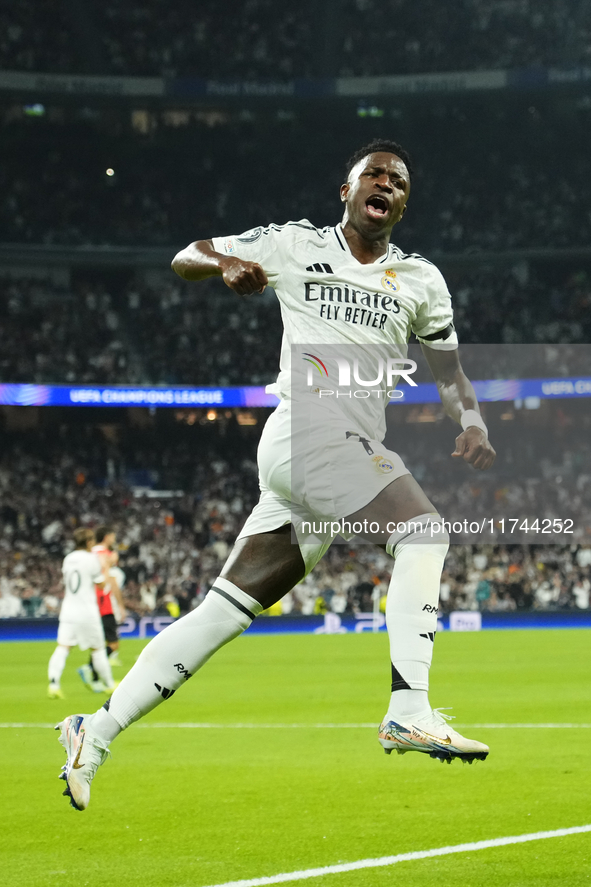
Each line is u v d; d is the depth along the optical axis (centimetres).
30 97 3612
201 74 3828
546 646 1961
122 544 3195
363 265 398
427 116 3925
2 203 3675
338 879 382
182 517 3397
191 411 3594
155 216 3825
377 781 607
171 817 510
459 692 1130
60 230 3703
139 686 382
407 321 404
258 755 715
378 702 1055
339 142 3991
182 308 3744
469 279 3841
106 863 417
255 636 2530
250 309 3778
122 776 634
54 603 2800
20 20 3669
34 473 3403
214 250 396
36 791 593
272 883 377
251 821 497
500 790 570
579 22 3791
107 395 3250
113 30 3794
